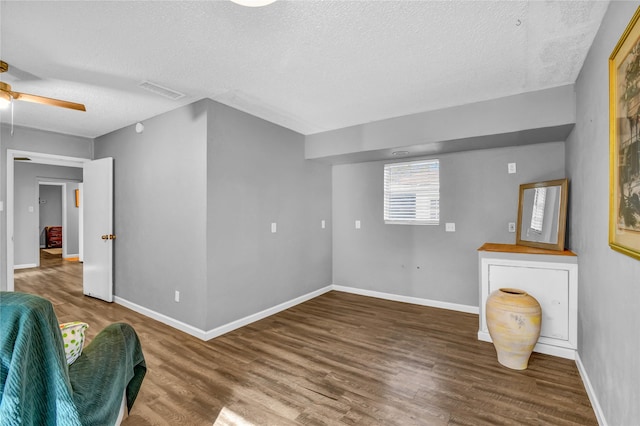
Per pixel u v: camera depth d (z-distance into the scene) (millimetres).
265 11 1706
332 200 4938
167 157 3404
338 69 2400
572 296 2566
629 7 1370
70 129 4102
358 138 3814
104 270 4168
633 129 1260
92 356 1394
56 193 10023
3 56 2205
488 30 1883
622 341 1465
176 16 1755
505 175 3574
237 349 2795
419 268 4184
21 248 6645
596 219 1924
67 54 2186
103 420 1279
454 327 3326
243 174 3387
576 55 2150
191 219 3133
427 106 3176
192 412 1919
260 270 3602
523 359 2412
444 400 2035
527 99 2789
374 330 3254
